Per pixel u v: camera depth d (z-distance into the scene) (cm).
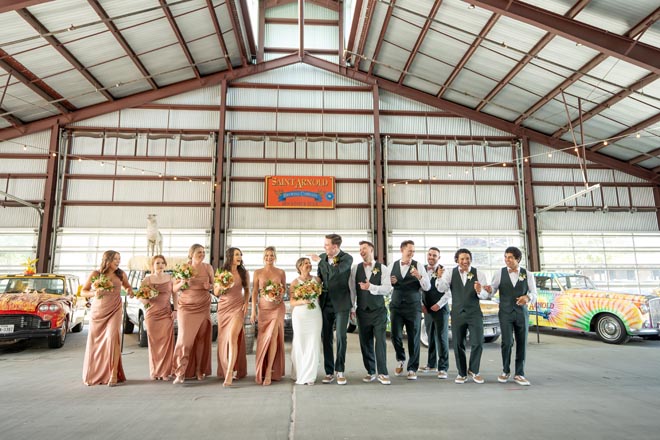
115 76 1220
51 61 1074
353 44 1338
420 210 1348
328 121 1376
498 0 845
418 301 429
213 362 531
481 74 1218
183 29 1132
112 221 1266
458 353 401
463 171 1380
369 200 1335
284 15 1452
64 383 398
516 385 388
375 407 310
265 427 263
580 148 1387
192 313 404
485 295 389
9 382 404
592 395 350
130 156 1295
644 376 431
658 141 1241
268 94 1377
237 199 1306
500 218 1364
